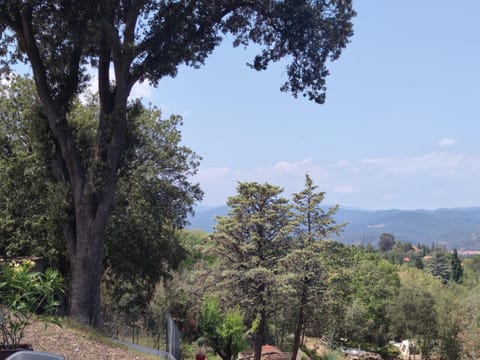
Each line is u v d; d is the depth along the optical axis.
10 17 14.04
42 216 17.05
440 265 128.12
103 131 14.10
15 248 18.88
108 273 22.83
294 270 27.95
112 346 10.26
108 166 13.98
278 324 38.72
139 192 21.67
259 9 15.73
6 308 6.83
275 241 27.66
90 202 14.02
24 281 6.52
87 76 16.62
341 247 31.25
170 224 23.23
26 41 14.16
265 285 25.81
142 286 23.28
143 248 21.53
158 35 14.17
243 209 28.16
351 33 15.73
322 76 16.25
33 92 19.92
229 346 19.34
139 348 12.28
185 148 23.50
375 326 60.09
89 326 11.88
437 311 54.25
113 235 20.52
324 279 29.00
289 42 15.73
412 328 55.22
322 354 43.53
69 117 20.28
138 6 13.67
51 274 7.11
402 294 57.66
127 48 13.36
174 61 14.59
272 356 29.23
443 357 52.38
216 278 26.98
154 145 22.48
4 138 19.17
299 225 29.58
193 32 14.69
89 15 12.49
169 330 14.43
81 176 14.45
